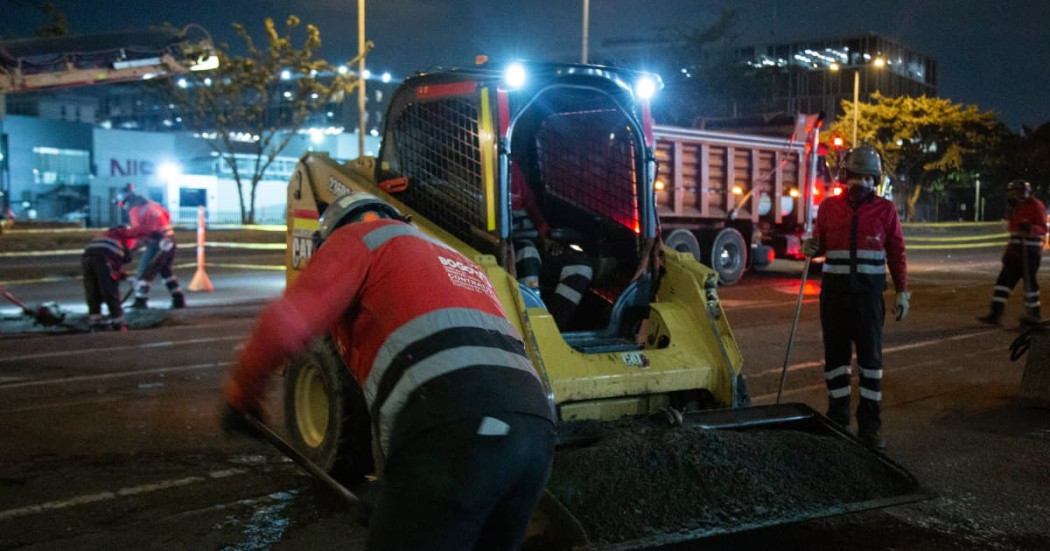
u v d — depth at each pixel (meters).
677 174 16.50
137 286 13.00
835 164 20.28
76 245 27.34
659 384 5.33
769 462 4.61
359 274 2.71
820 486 4.55
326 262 2.71
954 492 5.39
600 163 6.51
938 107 56.19
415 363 2.57
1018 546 4.60
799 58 82.44
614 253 6.47
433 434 2.46
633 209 6.26
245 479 5.50
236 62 38.22
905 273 6.27
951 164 56.53
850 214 6.18
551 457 2.64
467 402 2.48
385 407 2.59
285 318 2.59
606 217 6.51
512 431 2.48
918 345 10.60
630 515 4.16
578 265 6.21
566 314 6.10
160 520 4.80
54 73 14.10
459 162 5.80
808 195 18.89
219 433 6.51
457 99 5.77
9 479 5.46
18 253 24.36
